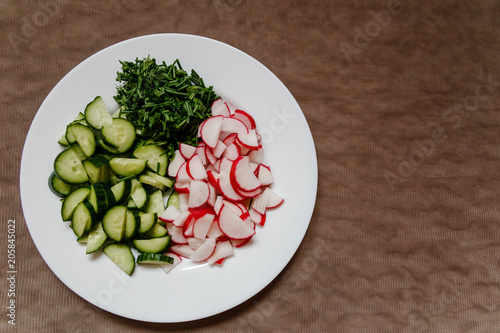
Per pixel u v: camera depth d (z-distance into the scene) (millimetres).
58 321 501
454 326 529
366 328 522
